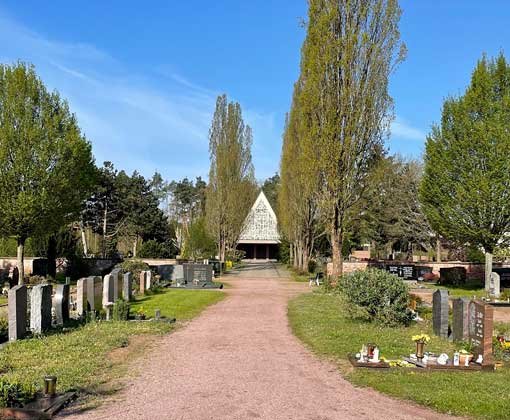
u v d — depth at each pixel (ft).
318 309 69.51
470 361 36.96
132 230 235.20
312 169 98.32
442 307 48.37
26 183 96.43
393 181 177.99
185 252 185.26
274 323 58.90
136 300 81.97
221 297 89.97
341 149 94.48
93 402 27.81
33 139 96.12
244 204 192.13
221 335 50.42
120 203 236.02
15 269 109.19
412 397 28.99
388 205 183.01
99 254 192.54
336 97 94.89
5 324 47.93
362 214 183.21
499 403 27.71
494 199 102.12
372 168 97.55
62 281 119.75
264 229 270.26
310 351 42.50
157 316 59.67
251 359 39.29
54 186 98.68
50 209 98.48
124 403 27.68
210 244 186.29
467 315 44.68
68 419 25.02
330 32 94.68
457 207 107.24
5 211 94.68
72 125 102.42
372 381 32.19
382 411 26.86
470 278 136.15
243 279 144.25
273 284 125.90
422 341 37.50
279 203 186.29
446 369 35.32
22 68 98.68
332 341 45.47
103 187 226.99
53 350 40.60
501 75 108.37
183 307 72.64
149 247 189.57
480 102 107.45
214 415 25.71
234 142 184.75
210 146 185.47
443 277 124.77
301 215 155.22
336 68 94.84
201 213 260.01
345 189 95.55
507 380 32.68
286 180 160.04
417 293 102.06
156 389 30.53
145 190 258.37
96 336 47.03
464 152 105.91
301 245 160.56
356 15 94.73
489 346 36.06
